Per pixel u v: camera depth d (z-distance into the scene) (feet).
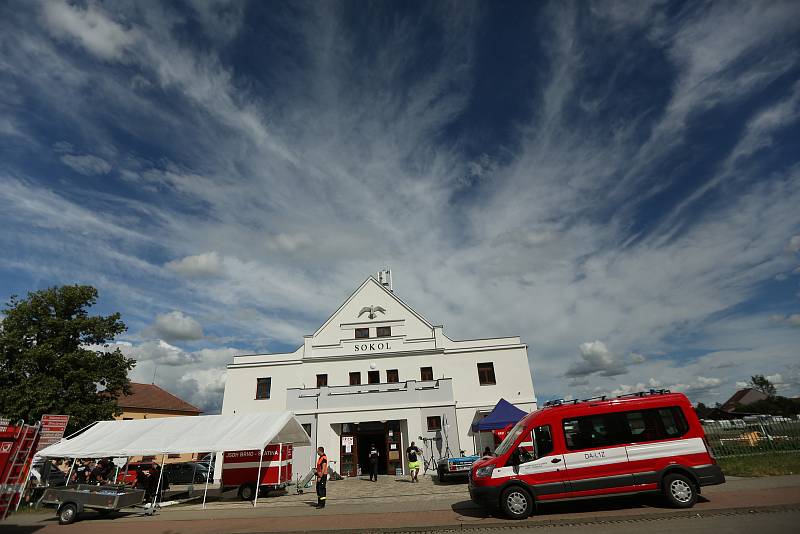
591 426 34.04
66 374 72.23
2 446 34.22
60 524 44.83
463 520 32.91
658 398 34.78
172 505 56.54
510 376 90.33
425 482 64.69
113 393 80.94
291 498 57.00
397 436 84.74
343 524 35.06
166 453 53.98
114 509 49.34
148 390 162.81
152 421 62.18
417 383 84.99
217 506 53.06
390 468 82.23
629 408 34.42
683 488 31.78
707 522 27.58
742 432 61.67
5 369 70.95
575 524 29.68
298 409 85.92
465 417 87.86
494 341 93.91
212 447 53.57
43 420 60.39
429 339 95.61
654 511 30.83
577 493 32.27
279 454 63.31
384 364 94.27
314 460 81.92
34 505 58.70
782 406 158.71
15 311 72.49
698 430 33.40
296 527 35.29
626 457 32.83
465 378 91.20
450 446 80.12
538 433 34.32
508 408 75.10
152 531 37.68
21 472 35.58
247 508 49.83
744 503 31.24
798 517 27.20
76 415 71.56
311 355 97.14
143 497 51.26
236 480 62.13
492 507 35.27
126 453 54.65
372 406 84.17
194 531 36.47
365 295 101.30
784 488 36.14
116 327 81.35
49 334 74.95
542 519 31.19
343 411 84.43
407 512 38.47
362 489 61.77
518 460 33.40
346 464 82.84
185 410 162.61
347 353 96.53
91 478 66.69
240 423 58.80
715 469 32.09
